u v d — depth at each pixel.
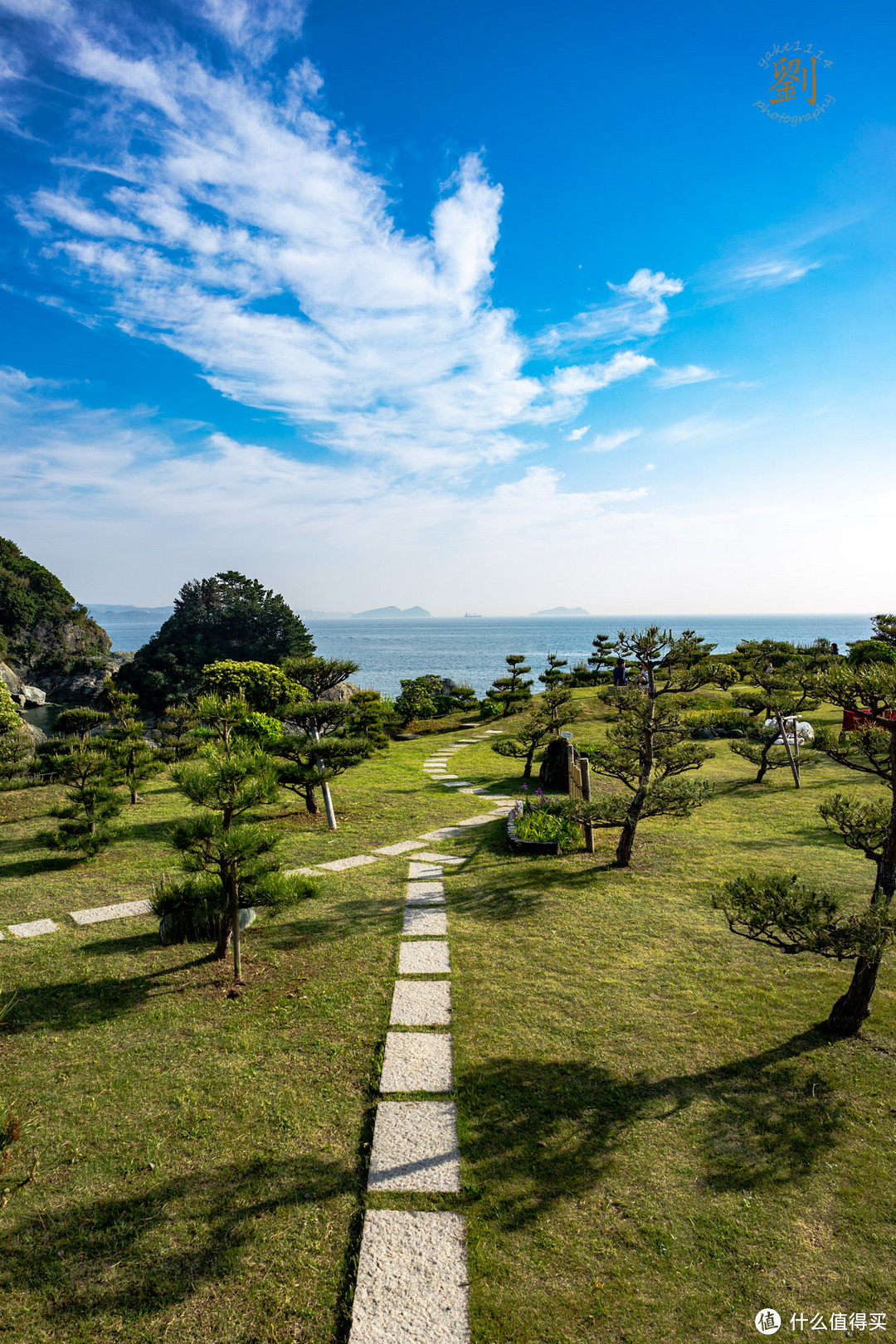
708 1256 3.91
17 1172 4.59
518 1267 3.85
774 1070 5.63
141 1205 4.33
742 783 17.28
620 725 11.50
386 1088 5.48
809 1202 4.28
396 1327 3.50
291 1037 6.29
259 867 7.57
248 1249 4.00
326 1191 4.43
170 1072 5.77
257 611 78.50
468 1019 6.55
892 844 5.64
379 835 13.48
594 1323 3.52
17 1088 5.57
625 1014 6.59
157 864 11.80
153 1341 3.46
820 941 5.71
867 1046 5.94
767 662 19.28
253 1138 4.94
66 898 10.19
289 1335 3.48
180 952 8.22
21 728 21.33
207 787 7.39
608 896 9.77
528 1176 4.53
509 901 9.69
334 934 8.66
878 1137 4.85
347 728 19.91
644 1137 4.89
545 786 17.88
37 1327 3.53
